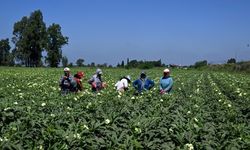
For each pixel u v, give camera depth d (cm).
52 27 11738
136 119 1221
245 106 1750
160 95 1922
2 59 13338
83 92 1933
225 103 1812
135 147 980
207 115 1427
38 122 1159
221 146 1003
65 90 1991
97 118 1295
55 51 11800
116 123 1220
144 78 2148
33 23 11538
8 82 3272
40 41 11588
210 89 2975
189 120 1259
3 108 1315
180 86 3072
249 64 8544
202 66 9862
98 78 2189
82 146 990
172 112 1498
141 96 1884
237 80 4350
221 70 8869
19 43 11594
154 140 1050
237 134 1138
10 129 1068
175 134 1099
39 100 1734
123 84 2217
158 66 10500
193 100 1938
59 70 7069
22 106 1430
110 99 1777
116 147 980
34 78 4038
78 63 11319
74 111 1398
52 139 992
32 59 11738
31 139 1032
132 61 10606
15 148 941
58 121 1203
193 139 1038
